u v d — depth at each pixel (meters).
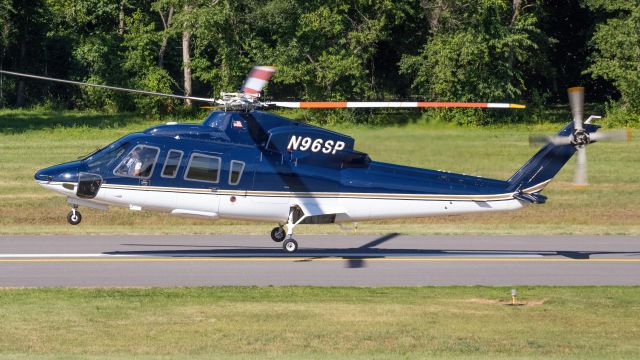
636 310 59.88
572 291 65.69
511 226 97.75
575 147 70.69
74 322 55.47
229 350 49.97
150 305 59.88
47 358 47.78
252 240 86.19
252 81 71.38
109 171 72.75
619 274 72.69
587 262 77.38
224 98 71.44
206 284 67.19
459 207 75.94
